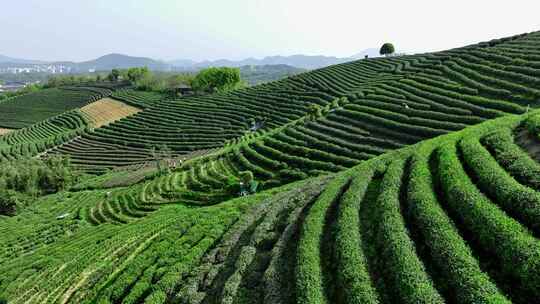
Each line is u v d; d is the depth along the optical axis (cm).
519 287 1317
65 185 7325
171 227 3008
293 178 4462
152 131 10025
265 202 2878
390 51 12350
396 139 4747
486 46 7775
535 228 1505
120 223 4497
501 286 1346
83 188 6800
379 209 2030
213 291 1922
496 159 2153
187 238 2606
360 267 1614
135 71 18312
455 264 1420
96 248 3200
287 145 5353
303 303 1512
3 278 3192
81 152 9569
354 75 9688
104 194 5938
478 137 2503
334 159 4603
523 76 5253
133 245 2928
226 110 10225
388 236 1733
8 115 14400
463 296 1286
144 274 2272
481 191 1895
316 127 5847
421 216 1797
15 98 16725
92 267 2792
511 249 1381
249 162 5372
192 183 5212
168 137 9375
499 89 5159
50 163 7581
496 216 1571
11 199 6259
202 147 8231
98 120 12281
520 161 1973
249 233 2447
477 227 1606
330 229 2088
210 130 9075
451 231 1634
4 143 11344
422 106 5334
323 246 1944
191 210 3728
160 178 5884
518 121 2569
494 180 1845
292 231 2203
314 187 2878
